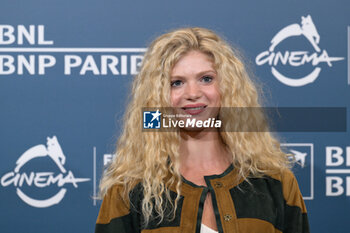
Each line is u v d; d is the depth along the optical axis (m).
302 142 2.88
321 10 2.87
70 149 2.88
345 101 2.87
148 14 2.86
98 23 2.86
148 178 1.71
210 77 1.72
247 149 1.79
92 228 2.89
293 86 2.87
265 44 2.87
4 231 2.87
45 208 2.88
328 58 2.87
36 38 2.84
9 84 2.84
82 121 2.87
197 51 1.72
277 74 2.87
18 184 2.87
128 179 1.75
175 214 1.64
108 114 2.88
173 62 1.71
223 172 1.72
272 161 1.82
